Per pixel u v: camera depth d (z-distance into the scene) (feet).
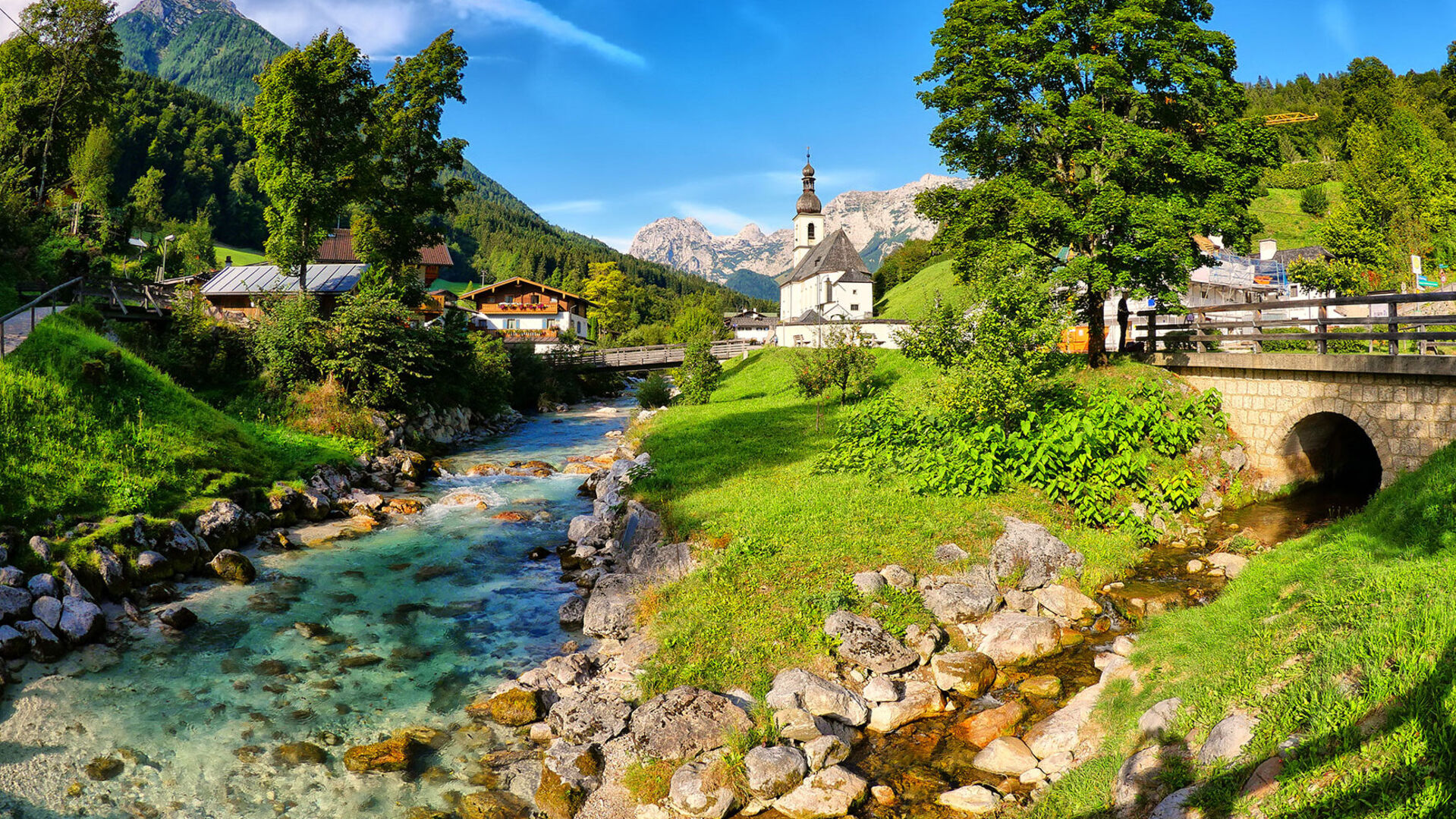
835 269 278.05
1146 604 45.37
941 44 81.51
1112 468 61.57
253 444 77.20
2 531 49.01
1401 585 29.55
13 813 29.58
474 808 30.01
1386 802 19.38
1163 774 25.31
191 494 62.54
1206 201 71.97
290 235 111.14
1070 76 76.89
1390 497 44.96
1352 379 59.77
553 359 203.92
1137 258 71.41
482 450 111.65
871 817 28.94
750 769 30.17
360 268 145.59
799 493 63.05
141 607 48.85
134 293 104.42
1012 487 60.75
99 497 56.65
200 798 30.83
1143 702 30.96
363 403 99.35
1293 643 28.73
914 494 60.49
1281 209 282.77
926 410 78.54
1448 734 20.02
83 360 68.23
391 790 31.35
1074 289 80.89
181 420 70.69
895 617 42.55
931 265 321.73
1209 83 71.56
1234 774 23.22
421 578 55.93
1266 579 38.50
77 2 148.36
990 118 80.23
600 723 34.37
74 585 46.83
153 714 36.86
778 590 44.88
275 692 39.11
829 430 95.76
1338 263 174.29
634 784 30.60
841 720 34.60
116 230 151.64
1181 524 59.57
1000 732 33.63
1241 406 69.41
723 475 73.56
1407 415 55.98
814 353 108.99
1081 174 84.33
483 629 46.98
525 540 65.51
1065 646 41.14
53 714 36.63
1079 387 75.97
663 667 38.40
